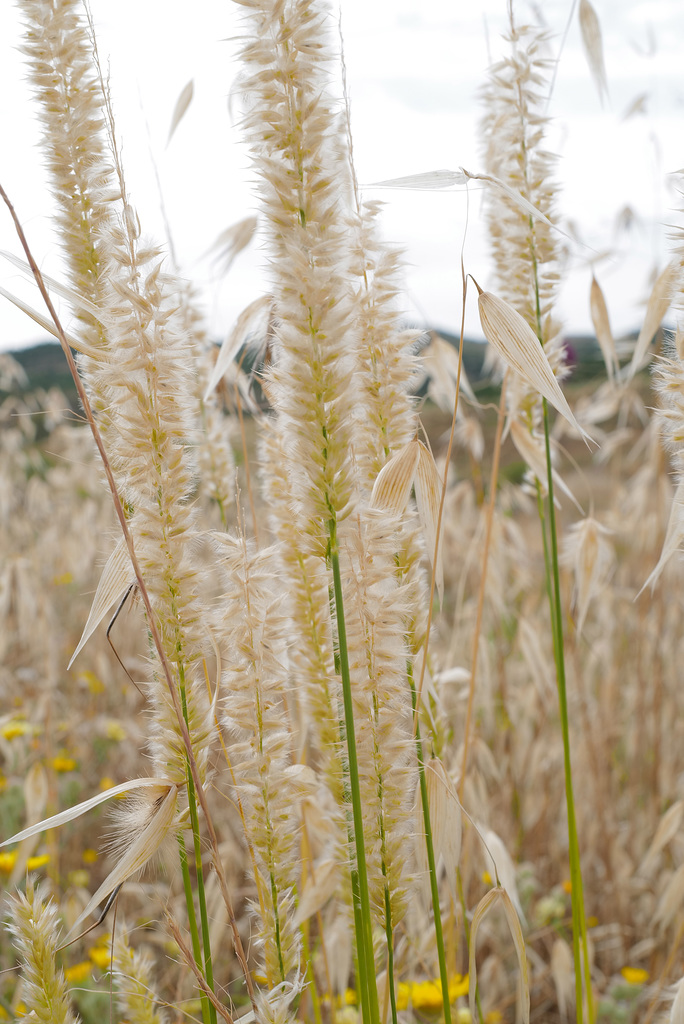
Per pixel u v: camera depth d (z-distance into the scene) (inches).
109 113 9.2
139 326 9.3
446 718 11.9
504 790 21.5
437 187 9.9
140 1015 9.9
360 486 10.1
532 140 11.8
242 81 9.0
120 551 10.1
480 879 18.8
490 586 19.8
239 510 9.7
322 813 11.9
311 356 9.2
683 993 9.8
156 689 9.9
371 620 9.6
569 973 16.2
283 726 9.8
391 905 9.9
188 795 9.8
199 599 9.7
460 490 21.5
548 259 11.9
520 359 10.1
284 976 9.8
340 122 9.1
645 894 21.5
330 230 9.1
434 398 14.9
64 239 10.0
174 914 15.1
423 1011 13.7
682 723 24.4
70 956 17.8
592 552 13.9
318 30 8.9
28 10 9.8
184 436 9.6
